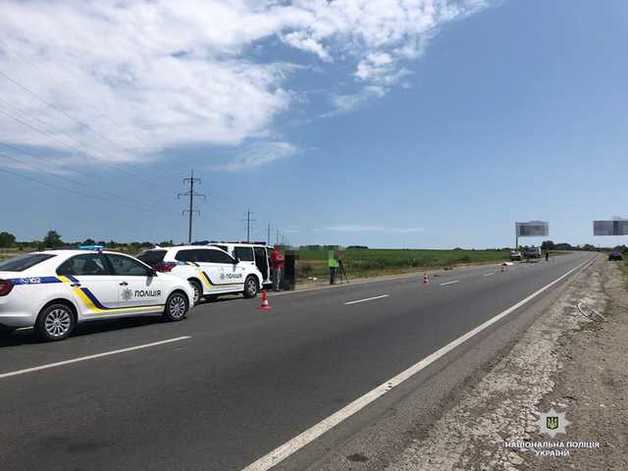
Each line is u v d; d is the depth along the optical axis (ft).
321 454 16.26
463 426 18.89
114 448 16.43
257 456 16.01
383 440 17.46
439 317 46.42
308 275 118.01
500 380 25.23
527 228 396.98
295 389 23.08
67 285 34.76
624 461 16.07
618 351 32.73
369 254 317.22
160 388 22.94
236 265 61.82
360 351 31.30
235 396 21.91
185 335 36.14
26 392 22.17
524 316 47.65
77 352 30.32
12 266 34.81
